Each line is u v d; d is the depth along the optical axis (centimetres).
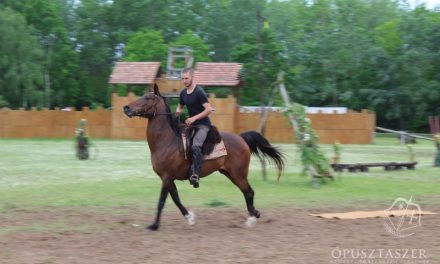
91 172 1961
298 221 1171
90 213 1230
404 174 2050
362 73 5862
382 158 2725
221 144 1123
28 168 2056
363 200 1448
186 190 1569
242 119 4000
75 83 6881
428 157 2853
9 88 5647
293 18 7812
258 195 1507
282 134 3928
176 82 4128
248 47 5122
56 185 1633
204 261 841
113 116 4091
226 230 1085
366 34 6172
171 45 5934
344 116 3984
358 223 1151
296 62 6062
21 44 5638
